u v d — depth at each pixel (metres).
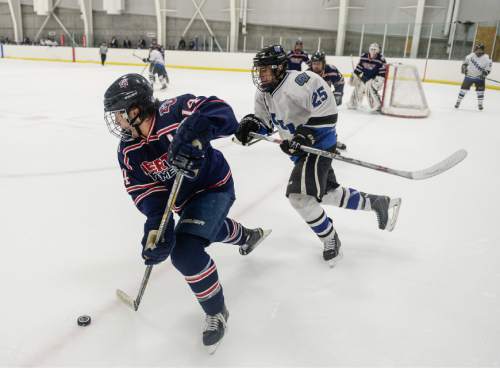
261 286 1.73
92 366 1.27
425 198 2.91
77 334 1.40
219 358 1.32
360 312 1.58
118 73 12.87
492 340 1.43
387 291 1.72
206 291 1.29
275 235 2.24
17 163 3.46
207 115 1.21
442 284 1.79
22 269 1.82
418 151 4.41
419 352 1.37
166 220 1.22
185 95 1.31
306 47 15.81
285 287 1.73
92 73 12.72
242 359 1.32
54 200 2.67
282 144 1.74
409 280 1.81
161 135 1.25
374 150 4.43
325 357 1.34
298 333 1.45
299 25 15.70
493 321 1.54
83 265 1.87
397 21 14.09
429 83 12.37
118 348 1.35
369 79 6.91
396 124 6.06
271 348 1.37
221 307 1.34
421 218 2.53
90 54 17.88
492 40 11.82
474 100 9.16
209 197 1.37
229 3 16.64
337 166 3.66
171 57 16.58
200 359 1.32
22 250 1.99
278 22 16.00
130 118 1.21
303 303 1.62
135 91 1.19
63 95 7.72
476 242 2.21
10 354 1.30
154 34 18.31
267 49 1.68
